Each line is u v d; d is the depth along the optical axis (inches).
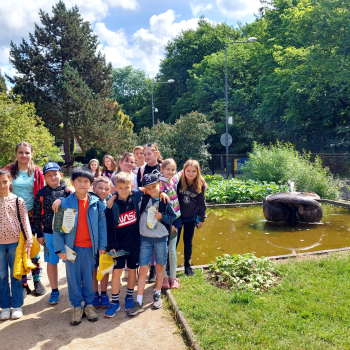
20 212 150.3
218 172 924.6
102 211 147.9
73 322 140.6
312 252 220.7
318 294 151.7
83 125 992.2
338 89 819.4
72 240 141.9
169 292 164.9
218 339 121.7
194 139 692.7
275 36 965.8
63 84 987.9
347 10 679.7
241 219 354.6
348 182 591.5
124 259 152.0
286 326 128.5
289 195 332.2
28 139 626.8
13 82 1105.4
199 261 225.6
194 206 184.5
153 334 132.6
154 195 154.6
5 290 150.0
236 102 1127.0
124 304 160.4
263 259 190.7
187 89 1556.3
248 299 149.9
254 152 588.1
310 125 966.4
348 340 116.7
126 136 1079.0
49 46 1115.3
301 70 753.6
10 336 133.2
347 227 308.3
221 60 1221.1
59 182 161.5
